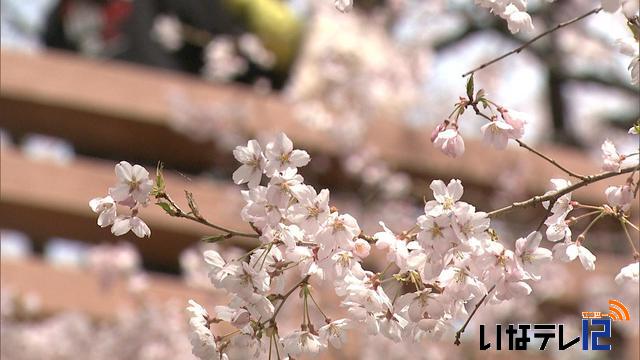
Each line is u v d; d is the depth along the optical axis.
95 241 5.36
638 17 1.97
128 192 1.97
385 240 1.94
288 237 1.93
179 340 5.27
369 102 6.57
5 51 5.34
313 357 1.96
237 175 1.95
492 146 2.03
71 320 5.21
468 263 1.93
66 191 5.15
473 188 6.08
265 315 1.94
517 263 1.94
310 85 6.50
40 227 5.26
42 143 6.69
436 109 7.29
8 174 5.11
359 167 6.12
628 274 2.09
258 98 5.97
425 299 1.95
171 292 5.37
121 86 5.48
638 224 5.72
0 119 5.45
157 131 5.55
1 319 5.23
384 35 7.21
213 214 5.25
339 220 1.94
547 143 9.44
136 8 6.23
